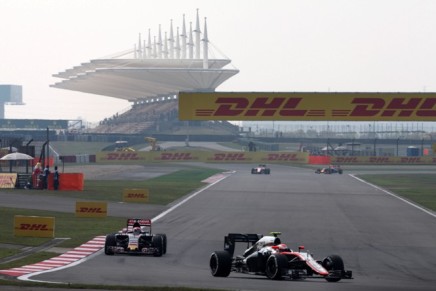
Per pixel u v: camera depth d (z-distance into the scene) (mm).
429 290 51062
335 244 86250
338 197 166000
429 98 120875
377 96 121312
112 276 56594
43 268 62281
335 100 121312
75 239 85438
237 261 56719
